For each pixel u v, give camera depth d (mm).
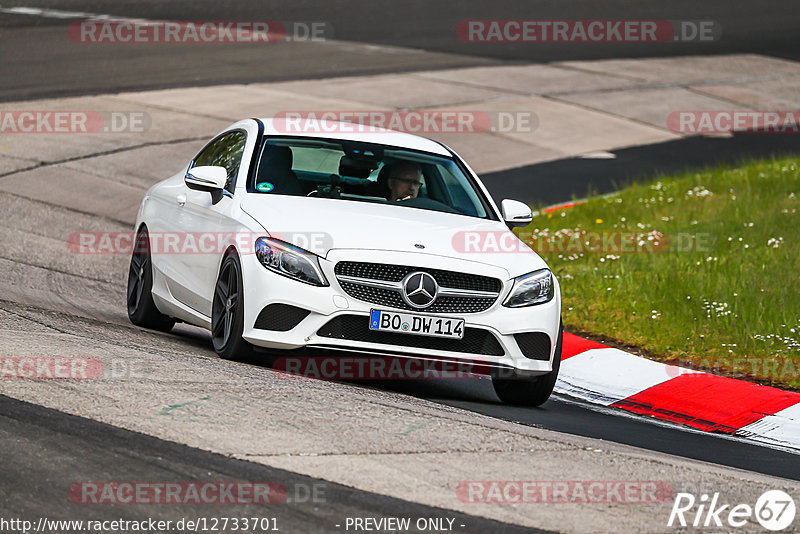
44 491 13844
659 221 42688
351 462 15938
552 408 23469
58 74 65500
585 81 76938
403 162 25406
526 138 61062
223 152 26641
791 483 17984
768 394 24344
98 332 23953
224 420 17250
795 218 41781
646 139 64000
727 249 37469
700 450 20547
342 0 104250
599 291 32594
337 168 24844
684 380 25281
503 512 14594
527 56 84188
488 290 21969
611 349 27375
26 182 44969
